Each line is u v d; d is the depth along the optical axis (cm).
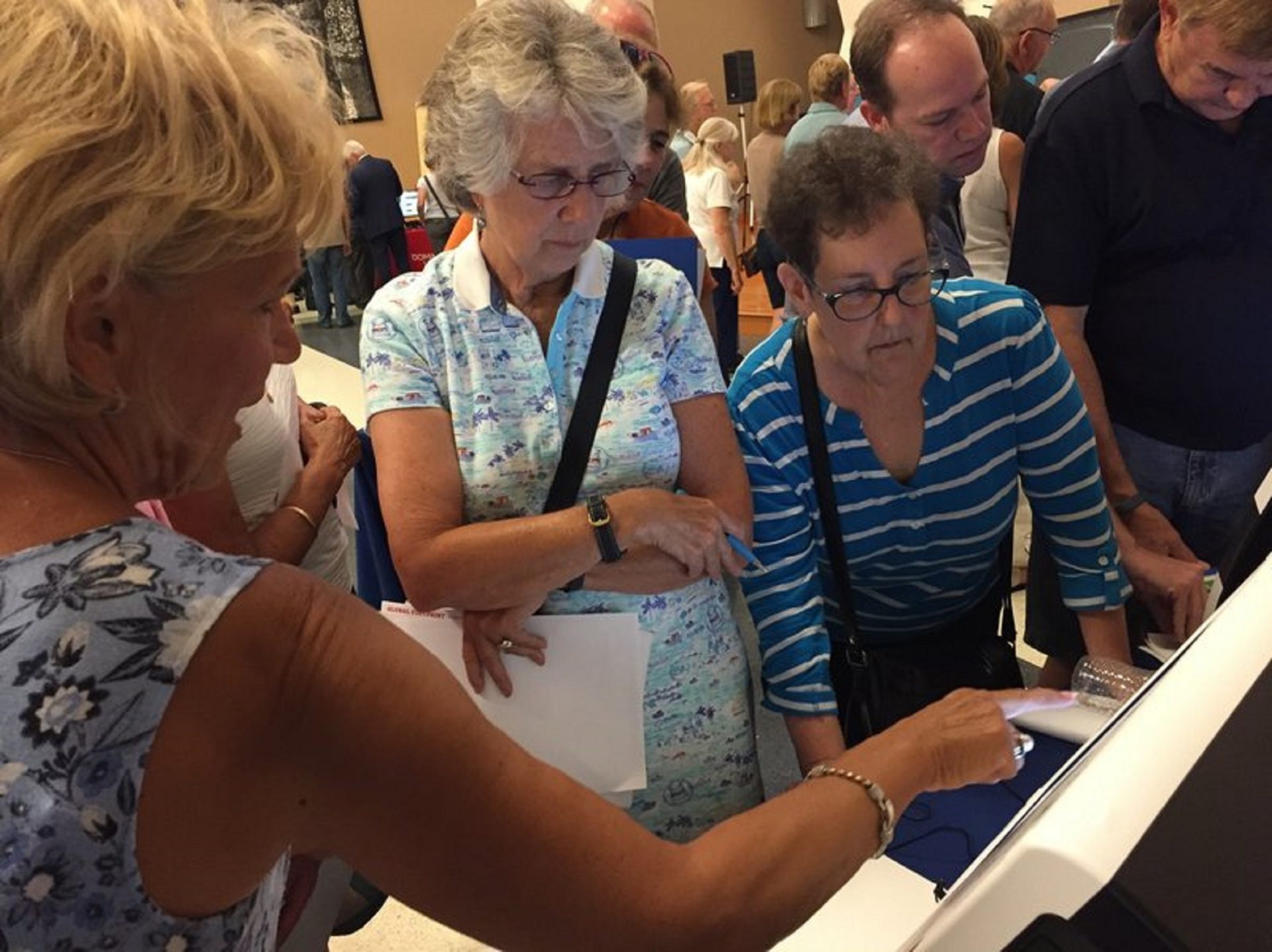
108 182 46
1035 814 43
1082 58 601
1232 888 34
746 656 136
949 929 38
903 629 144
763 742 234
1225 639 43
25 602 46
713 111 570
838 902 94
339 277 832
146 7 49
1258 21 131
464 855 53
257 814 50
